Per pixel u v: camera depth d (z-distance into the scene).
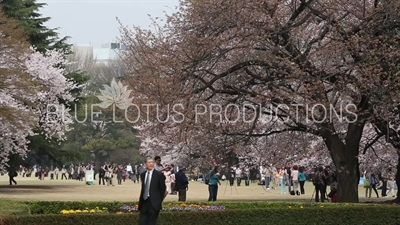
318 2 37.00
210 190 45.81
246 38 36.62
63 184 85.00
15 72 42.81
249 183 91.94
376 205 30.44
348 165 38.47
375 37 36.62
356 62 37.12
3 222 23.00
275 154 49.41
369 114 37.72
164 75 37.66
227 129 40.91
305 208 28.73
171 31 38.56
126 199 50.41
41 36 72.75
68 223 24.67
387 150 46.56
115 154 121.38
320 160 55.94
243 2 36.16
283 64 35.66
